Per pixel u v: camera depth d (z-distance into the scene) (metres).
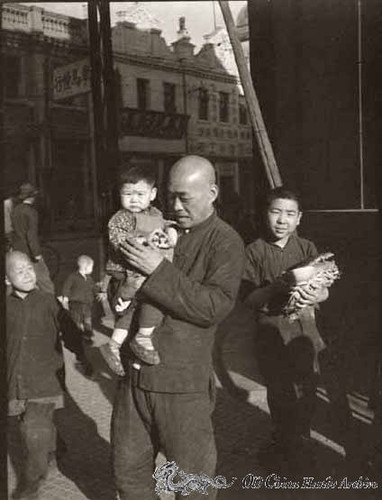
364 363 3.07
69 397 4.23
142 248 1.97
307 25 5.21
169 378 2.02
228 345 5.31
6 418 2.14
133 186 2.28
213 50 24.20
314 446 3.11
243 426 3.53
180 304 1.93
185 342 2.02
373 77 2.30
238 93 25.56
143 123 22.05
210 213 2.14
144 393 2.10
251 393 4.10
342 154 5.00
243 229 9.83
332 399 3.07
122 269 2.21
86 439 3.46
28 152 21.69
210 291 1.96
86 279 5.42
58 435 3.20
